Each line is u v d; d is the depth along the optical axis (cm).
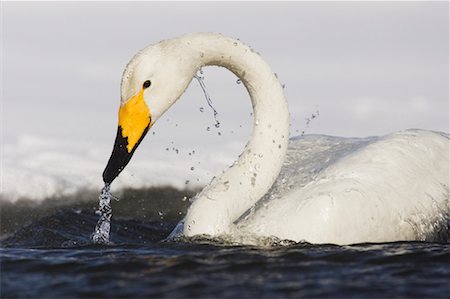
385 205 1214
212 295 893
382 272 985
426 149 1311
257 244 1152
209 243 1140
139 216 1562
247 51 1198
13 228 1526
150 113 1163
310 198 1193
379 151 1286
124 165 1152
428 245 1167
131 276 964
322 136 1458
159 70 1162
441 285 934
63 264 1020
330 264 1018
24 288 934
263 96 1205
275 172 1206
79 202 1568
